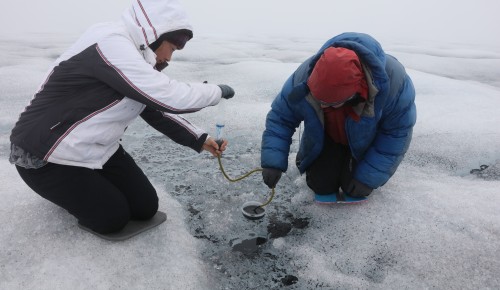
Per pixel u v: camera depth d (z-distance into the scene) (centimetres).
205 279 200
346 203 259
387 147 231
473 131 379
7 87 489
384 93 198
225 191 277
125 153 226
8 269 193
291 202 266
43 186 192
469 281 197
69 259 201
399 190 275
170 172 298
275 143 241
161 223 234
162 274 198
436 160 328
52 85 178
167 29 182
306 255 218
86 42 179
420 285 196
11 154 187
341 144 253
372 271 207
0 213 232
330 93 181
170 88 180
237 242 228
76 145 180
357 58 185
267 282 201
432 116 418
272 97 491
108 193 200
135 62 174
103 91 179
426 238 225
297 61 763
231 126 390
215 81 562
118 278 193
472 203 255
